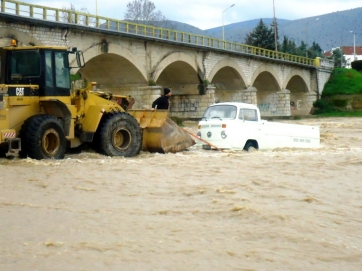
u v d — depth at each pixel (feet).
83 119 54.34
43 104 51.19
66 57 53.11
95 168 44.70
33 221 27.04
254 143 61.93
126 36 120.47
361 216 29.07
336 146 74.84
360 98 243.60
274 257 21.95
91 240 23.89
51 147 50.06
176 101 170.71
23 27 93.20
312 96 247.50
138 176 41.14
